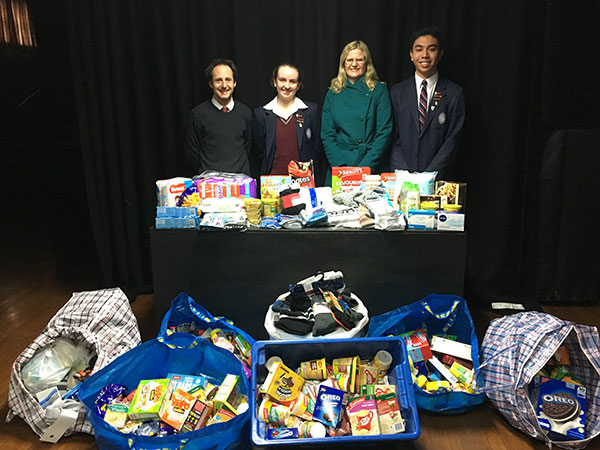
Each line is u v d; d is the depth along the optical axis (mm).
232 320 2627
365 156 3043
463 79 3189
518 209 3264
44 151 3662
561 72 2807
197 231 2518
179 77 3236
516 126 3076
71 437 2021
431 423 2088
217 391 2041
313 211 2541
